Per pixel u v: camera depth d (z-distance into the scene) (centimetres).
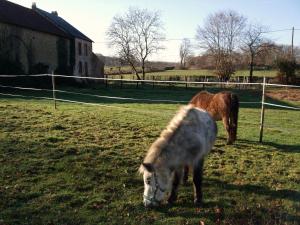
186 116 643
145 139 1138
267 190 759
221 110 1140
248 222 616
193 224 609
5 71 3278
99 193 714
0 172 793
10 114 1427
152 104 2244
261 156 1013
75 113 1548
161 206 660
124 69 8112
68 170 823
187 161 624
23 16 4228
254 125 1568
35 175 788
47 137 1076
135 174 817
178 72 7456
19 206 654
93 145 1024
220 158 973
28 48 3941
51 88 3469
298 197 729
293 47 5575
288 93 3553
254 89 4009
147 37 6369
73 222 607
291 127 1584
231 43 6316
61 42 4706
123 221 614
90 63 5747
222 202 694
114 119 1445
